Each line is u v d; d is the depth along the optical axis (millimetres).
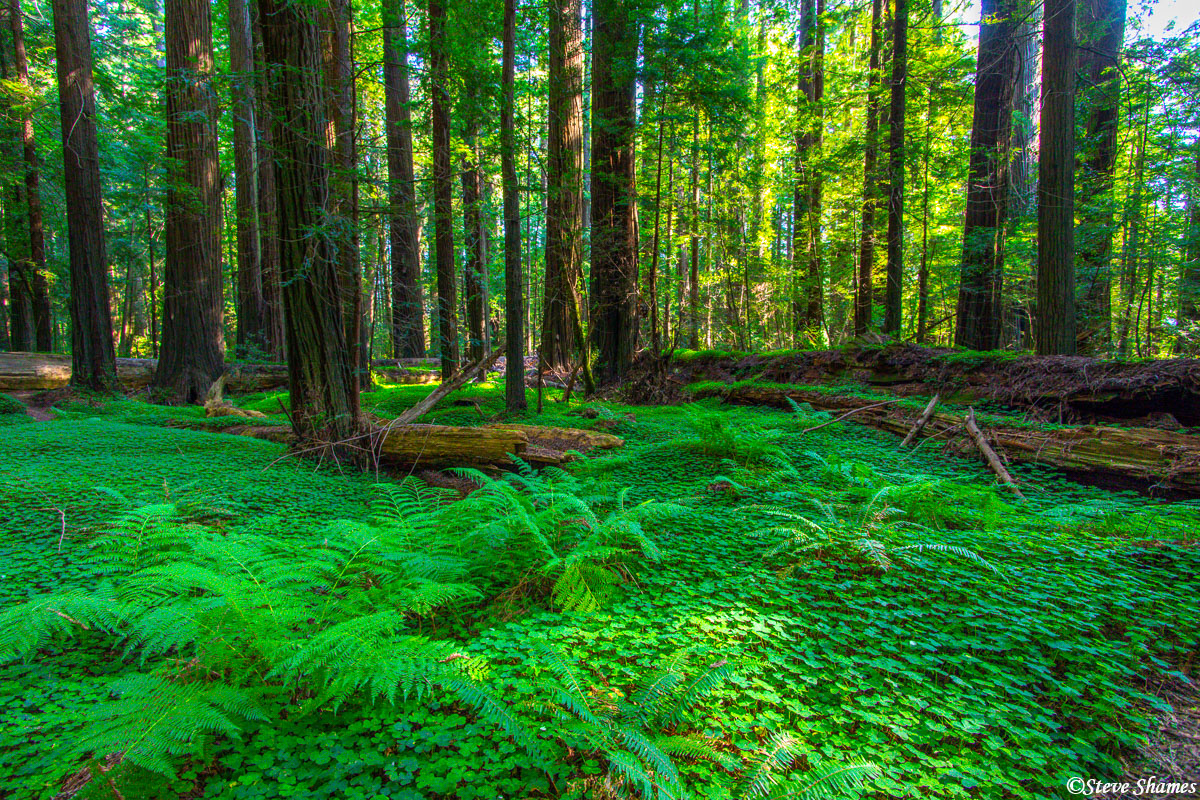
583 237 15125
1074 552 5043
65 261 25250
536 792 2320
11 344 23750
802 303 20656
